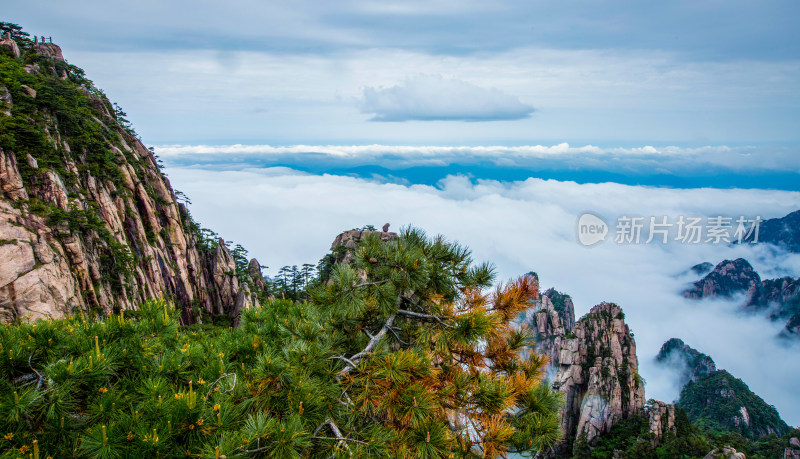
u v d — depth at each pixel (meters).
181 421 4.17
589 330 91.12
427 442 5.05
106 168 59.88
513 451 5.85
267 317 7.58
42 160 45.84
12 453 3.75
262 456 4.20
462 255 6.96
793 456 67.00
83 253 43.78
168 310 6.82
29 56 66.44
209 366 5.54
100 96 79.62
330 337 6.61
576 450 75.75
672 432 71.94
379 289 6.58
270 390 4.89
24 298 35.09
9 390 4.32
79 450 3.97
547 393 6.28
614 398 79.75
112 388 4.78
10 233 36.75
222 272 77.50
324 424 4.96
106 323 6.05
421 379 5.63
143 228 62.75
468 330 6.21
